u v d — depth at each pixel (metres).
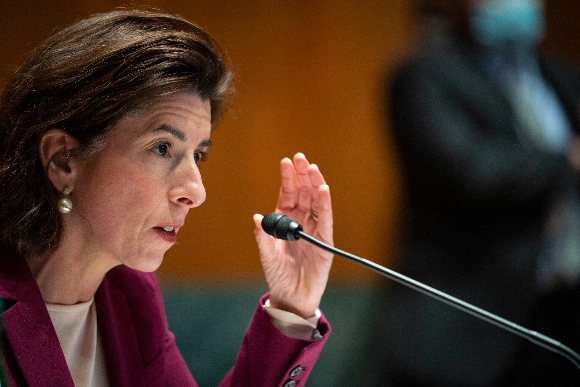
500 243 8.87
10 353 4.89
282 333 5.72
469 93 9.16
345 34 13.62
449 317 8.91
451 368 8.81
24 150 5.01
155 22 5.14
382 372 9.15
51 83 4.96
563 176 8.82
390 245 13.78
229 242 13.06
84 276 5.27
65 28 5.18
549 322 8.98
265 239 5.72
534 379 8.95
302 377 5.83
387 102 9.67
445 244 9.01
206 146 5.27
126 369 5.70
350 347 13.01
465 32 9.53
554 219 8.90
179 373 6.11
